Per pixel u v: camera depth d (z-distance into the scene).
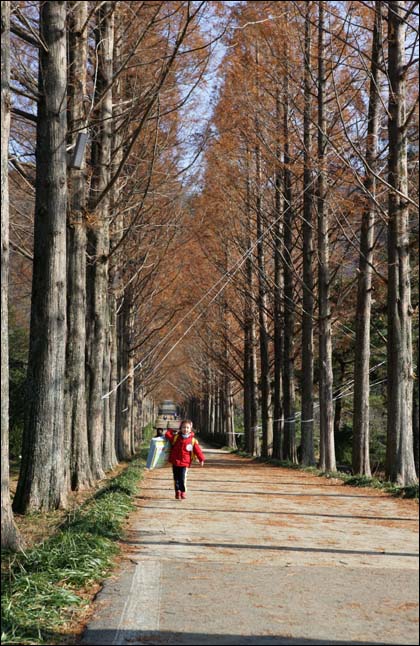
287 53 22.25
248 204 29.89
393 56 17.86
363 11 20.30
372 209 20.14
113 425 29.88
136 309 37.66
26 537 10.38
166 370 69.25
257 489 17.86
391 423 18.20
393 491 16.56
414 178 19.89
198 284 41.75
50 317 13.38
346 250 25.97
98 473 21.09
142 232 28.19
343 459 42.53
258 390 52.75
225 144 26.84
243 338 45.81
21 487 13.19
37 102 13.54
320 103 22.64
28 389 13.37
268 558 8.41
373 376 40.59
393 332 18.25
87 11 15.88
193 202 32.44
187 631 5.59
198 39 17.11
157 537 9.89
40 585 6.74
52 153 13.36
